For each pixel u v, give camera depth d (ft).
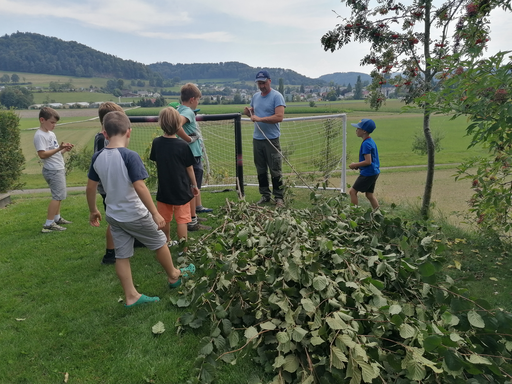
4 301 10.12
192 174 12.70
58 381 7.13
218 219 15.24
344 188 23.89
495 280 11.51
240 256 9.53
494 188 14.10
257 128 18.72
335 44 19.04
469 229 17.26
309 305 7.34
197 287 8.82
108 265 12.47
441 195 26.58
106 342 8.29
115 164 9.09
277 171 18.95
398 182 32.99
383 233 11.86
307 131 36.35
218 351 7.70
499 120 10.12
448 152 68.74
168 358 7.72
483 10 14.48
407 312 7.99
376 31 17.79
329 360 6.73
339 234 11.28
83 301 10.07
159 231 10.14
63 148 15.66
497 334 6.91
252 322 8.54
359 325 7.27
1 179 27.45
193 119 15.97
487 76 9.71
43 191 35.35
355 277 8.91
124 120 9.68
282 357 6.73
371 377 6.04
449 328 7.41
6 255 13.32
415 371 6.06
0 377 7.22
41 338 8.45
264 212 14.03
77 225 16.75
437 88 17.46
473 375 6.60
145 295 10.15
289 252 8.82
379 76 18.84
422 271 8.34
